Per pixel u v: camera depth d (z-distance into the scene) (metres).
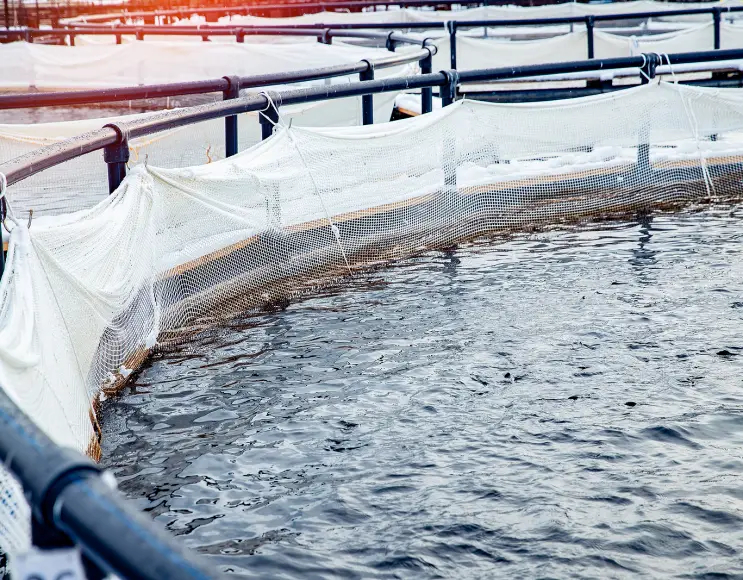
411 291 6.91
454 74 8.98
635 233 8.44
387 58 9.46
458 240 8.50
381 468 4.10
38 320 3.54
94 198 8.44
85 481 1.21
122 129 5.60
